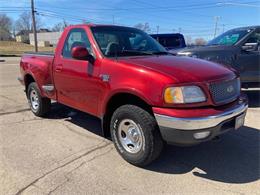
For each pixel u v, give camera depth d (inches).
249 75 279.0
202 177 149.3
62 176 149.5
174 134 140.6
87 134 209.0
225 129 150.6
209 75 149.7
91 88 178.1
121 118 159.6
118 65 160.7
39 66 229.3
